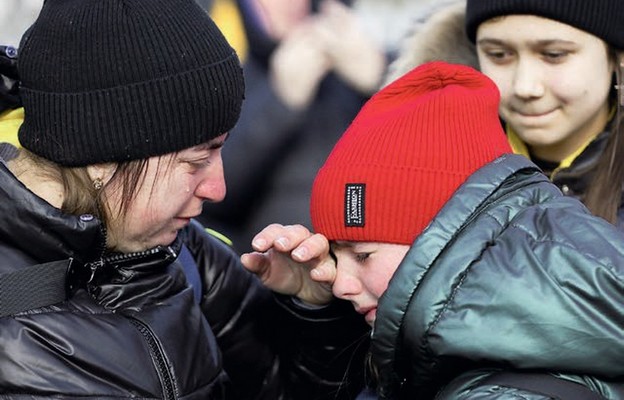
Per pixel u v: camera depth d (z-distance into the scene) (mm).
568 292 2619
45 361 2816
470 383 2689
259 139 5117
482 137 3133
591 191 3801
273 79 5172
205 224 5148
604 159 3807
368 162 3111
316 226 3236
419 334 2727
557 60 3709
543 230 2746
